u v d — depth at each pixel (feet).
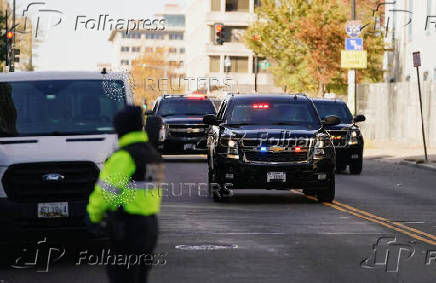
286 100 128.47
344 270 70.49
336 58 356.38
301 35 352.90
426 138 289.74
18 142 75.56
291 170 117.70
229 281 65.41
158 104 225.56
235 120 125.70
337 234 90.99
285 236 89.25
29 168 73.00
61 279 66.64
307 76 370.12
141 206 46.44
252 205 118.83
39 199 72.90
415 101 298.56
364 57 290.15
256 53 380.37
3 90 81.41
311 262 74.02
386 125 321.73
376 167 201.36
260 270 70.13
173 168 191.93
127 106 47.88
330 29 349.20
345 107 186.80
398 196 134.00
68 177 73.36
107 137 76.64
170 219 102.53
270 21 372.38
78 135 77.97
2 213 72.33
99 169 73.51
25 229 72.49
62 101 80.94
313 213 109.70
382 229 95.20
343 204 120.98
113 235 46.55
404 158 229.04
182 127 215.31
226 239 86.89
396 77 353.10
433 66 303.48
